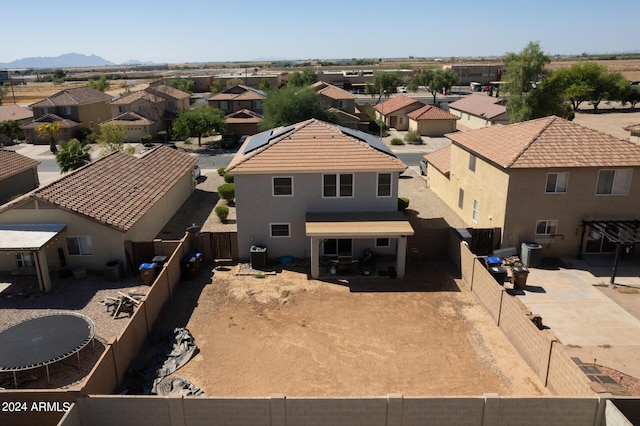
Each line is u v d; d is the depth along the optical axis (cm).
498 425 1385
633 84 10938
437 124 6750
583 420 1382
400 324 2073
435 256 2772
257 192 2647
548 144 2698
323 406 1362
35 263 2322
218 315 2155
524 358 1811
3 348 1708
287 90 6294
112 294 2333
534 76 6247
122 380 1688
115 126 5409
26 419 1398
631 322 2064
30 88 15550
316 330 2033
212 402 1366
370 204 2702
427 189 4184
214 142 6662
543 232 2714
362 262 2623
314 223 2539
